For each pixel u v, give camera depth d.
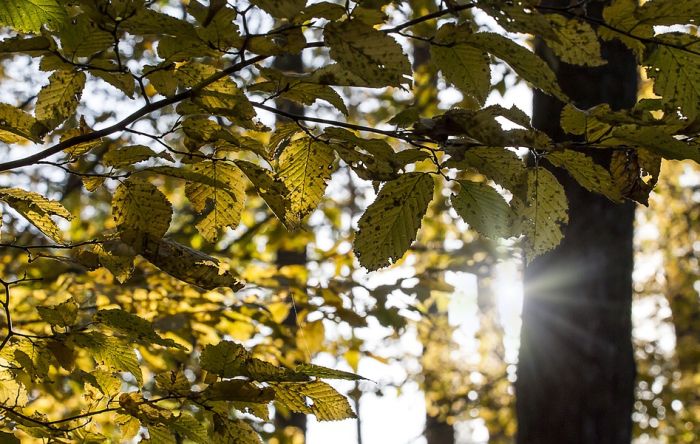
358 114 5.27
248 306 2.96
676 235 10.21
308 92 1.55
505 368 7.65
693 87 1.52
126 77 1.56
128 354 1.61
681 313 10.17
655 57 1.52
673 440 8.39
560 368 3.20
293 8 1.43
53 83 1.59
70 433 1.68
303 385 1.58
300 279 3.17
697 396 8.51
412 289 3.12
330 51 1.48
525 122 1.49
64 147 1.57
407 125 1.51
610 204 3.16
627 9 1.51
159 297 2.87
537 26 1.48
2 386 1.68
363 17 1.48
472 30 1.50
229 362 1.56
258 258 3.65
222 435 1.58
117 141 3.78
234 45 1.49
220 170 1.63
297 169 1.61
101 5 1.46
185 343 2.83
